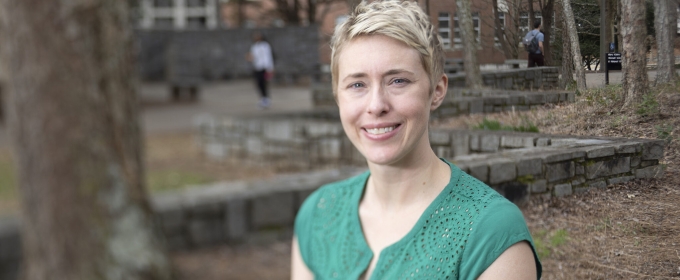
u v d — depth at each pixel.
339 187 1.52
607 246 1.08
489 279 1.16
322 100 7.86
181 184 6.96
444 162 1.35
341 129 7.04
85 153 3.61
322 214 1.51
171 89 15.47
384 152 1.25
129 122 3.88
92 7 3.67
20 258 4.10
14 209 5.85
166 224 4.34
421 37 1.21
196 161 8.33
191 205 4.41
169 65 19.27
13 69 3.67
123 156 3.79
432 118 1.56
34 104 3.61
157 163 8.16
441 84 1.31
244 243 4.58
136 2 16.34
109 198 3.65
